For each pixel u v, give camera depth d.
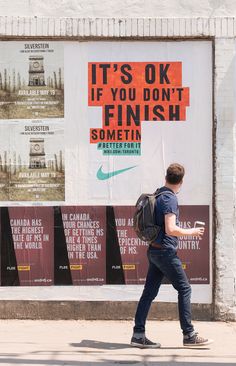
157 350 7.33
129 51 8.55
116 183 8.56
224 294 8.48
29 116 8.56
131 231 8.55
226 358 7.04
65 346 7.49
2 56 8.55
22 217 8.58
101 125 8.56
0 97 8.56
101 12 8.49
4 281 8.59
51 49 8.55
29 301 8.60
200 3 8.46
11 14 8.52
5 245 8.58
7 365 6.74
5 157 8.58
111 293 8.57
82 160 8.56
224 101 8.44
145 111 8.55
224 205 8.45
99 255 8.57
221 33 8.42
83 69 8.55
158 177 8.55
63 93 8.55
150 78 8.55
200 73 8.52
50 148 8.57
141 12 8.49
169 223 7.04
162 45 8.54
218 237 8.45
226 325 8.39
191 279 8.53
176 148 8.54
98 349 7.36
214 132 8.46
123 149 8.56
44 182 8.58
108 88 8.55
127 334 8.02
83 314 8.60
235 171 8.48
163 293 8.55
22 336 7.91
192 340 7.32
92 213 8.57
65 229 8.57
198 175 8.53
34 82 8.56
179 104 8.54
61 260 8.58
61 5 8.51
